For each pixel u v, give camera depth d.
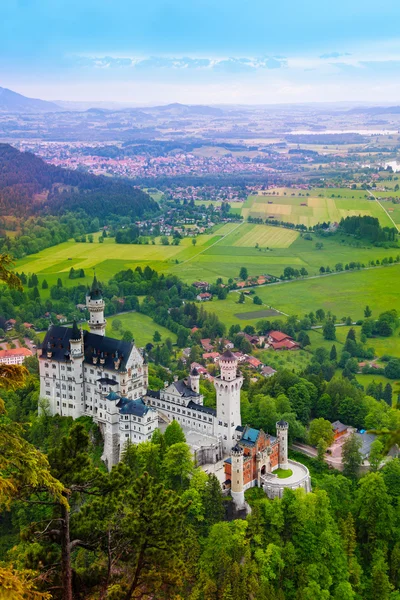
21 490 97.38
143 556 117.44
